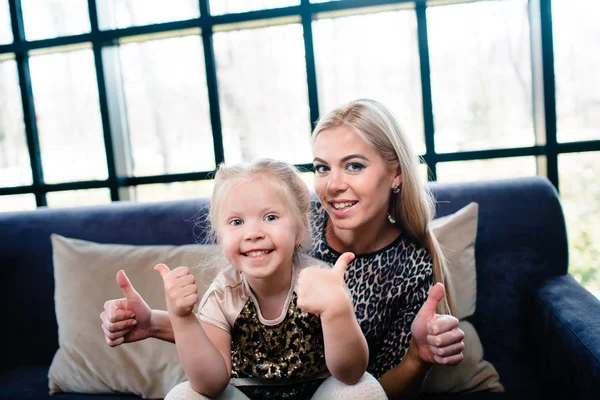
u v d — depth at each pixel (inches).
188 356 30.0
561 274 51.4
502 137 71.7
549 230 51.5
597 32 66.3
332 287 29.2
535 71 69.3
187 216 55.9
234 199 33.8
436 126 72.5
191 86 78.5
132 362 47.6
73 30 80.0
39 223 58.7
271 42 75.2
